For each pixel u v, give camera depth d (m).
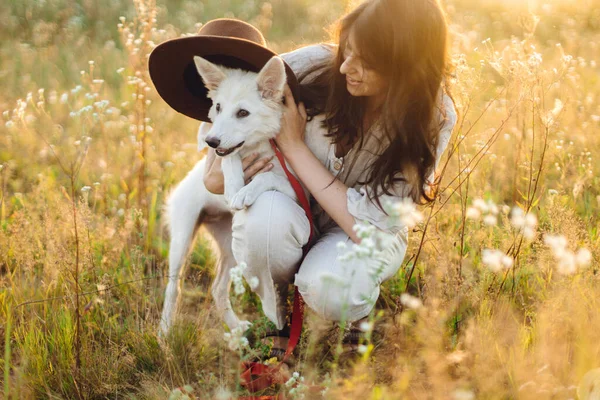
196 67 3.16
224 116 3.05
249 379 2.70
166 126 6.18
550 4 9.55
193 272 4.19
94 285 3.32
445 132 2.86
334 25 3.02
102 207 4.39
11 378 2.87
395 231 2.87
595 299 2.79
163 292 3.63
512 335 2.82
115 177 5.00
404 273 3.56
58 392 2.77
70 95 6.43
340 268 2.79
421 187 2.79
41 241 3.75
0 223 4.12
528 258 3.27
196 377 2.92
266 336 3.15
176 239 3.43
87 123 5.03
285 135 2.98
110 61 7.82
